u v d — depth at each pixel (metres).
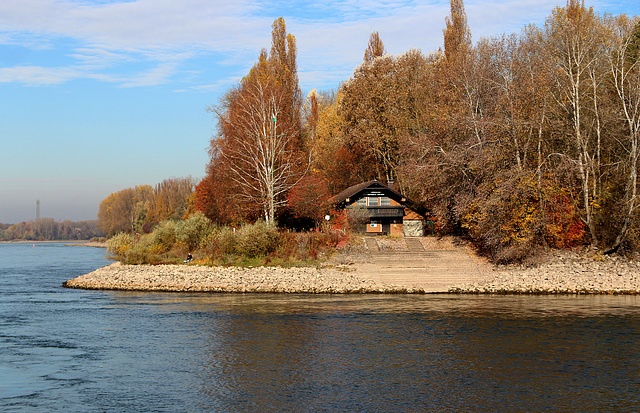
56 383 21.75
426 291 45.09
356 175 91.50
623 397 19.83
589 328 30.59
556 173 51.12
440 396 20.06
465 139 58.88
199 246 60.88
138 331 30.64
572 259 51.25
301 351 26.34
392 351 26.22
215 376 22.61
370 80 79.06
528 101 53.44
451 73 60.59
